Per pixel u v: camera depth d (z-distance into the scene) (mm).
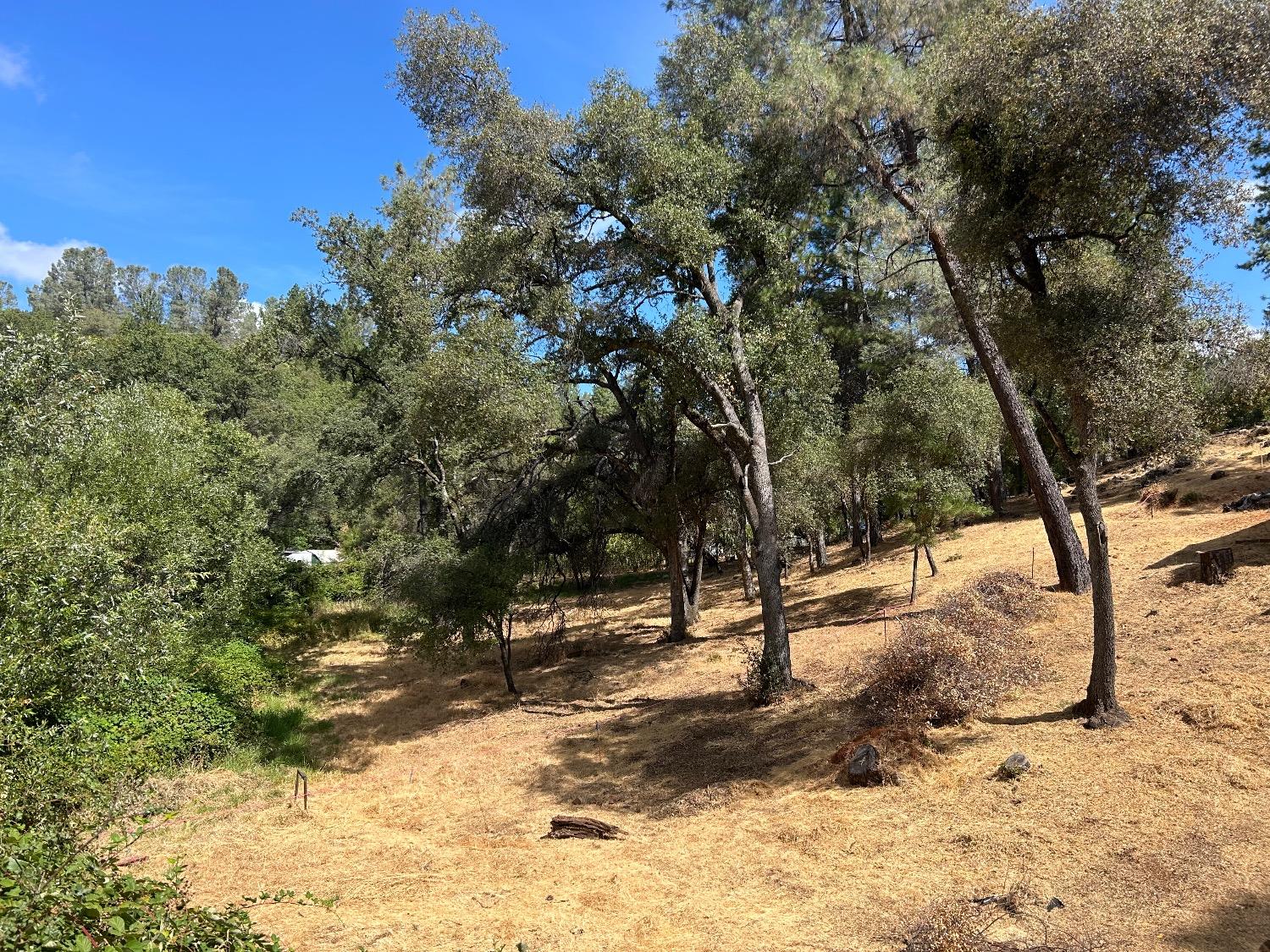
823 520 25312
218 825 10414
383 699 19250
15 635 6816
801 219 16719
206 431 21359
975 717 8891
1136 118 7543
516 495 21016
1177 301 8703
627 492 20641
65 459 11633
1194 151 7754
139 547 12539
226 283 114125
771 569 13750
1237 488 16375
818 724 11016
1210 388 9188
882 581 20422
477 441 15414
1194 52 7203
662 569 37875
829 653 14734
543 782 11602
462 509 24172
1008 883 5410
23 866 3334
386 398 24625
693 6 19047
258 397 41719
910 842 6453
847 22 15211
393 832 10039
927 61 12641
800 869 6465
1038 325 8469
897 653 9570
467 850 8750
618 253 14539
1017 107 8258
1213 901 4707
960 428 17109
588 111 14414
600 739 13391
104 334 63812
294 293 26281
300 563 31281
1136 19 7602
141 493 13586
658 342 14297
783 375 15930
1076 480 8352
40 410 10148
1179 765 6465
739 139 15586
